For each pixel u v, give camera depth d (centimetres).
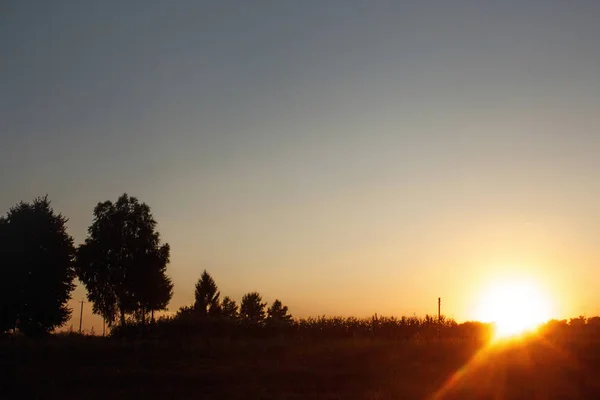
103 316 6147
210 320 4572
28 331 5025
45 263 5150
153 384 2484
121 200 6338
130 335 4384
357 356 2969
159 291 6191
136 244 6184
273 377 2595
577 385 2369
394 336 4091
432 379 2492
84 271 6125
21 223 5153
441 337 3797
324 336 4278
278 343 3481
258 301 8912
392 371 2636
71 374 2650
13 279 4978
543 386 2362
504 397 2198
